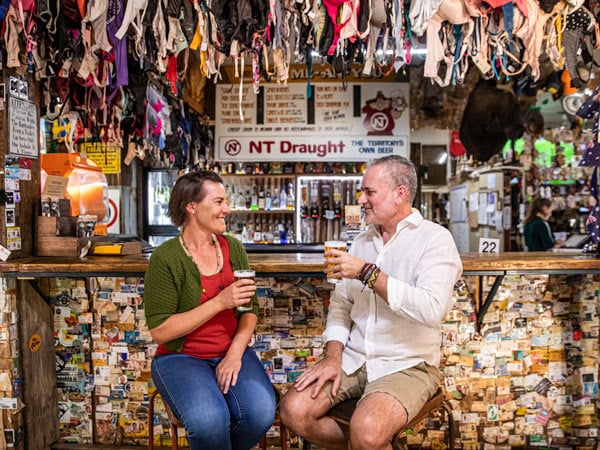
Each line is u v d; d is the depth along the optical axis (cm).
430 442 249
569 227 533
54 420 255
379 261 189
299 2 224
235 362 182
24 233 253
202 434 159
